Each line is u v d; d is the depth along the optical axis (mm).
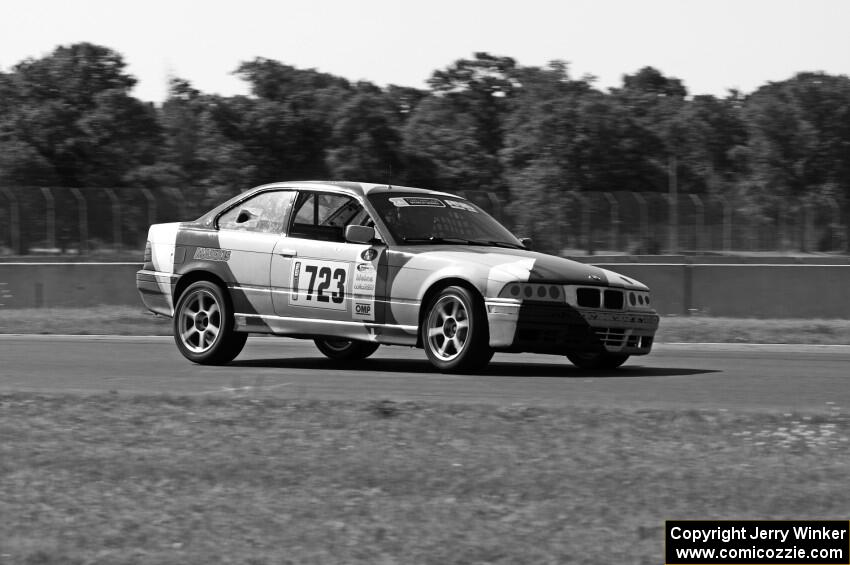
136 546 8414
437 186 96500
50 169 92438
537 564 8008
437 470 10805
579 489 10078
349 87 138750
